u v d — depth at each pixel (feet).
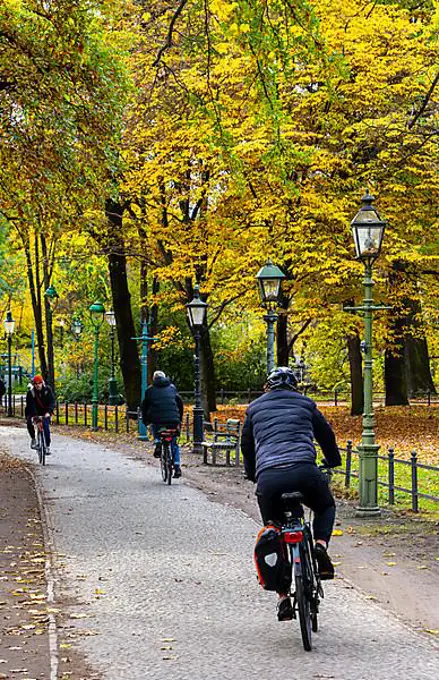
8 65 57.67
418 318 125.49
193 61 85.97
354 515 48.11
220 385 182.29
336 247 86.28
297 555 23.35
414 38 93.25
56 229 61.05
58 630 25.79
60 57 58.65
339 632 25.22
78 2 58.03
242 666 22.08
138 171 97.45
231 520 46.14
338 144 90.94
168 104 87.76
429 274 104.06
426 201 91.81
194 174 101.04
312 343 170.40
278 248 85.05
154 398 62.85
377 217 49.19
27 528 44.80
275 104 44.96
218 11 41.60
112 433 116.06
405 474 69.05
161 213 105.91
